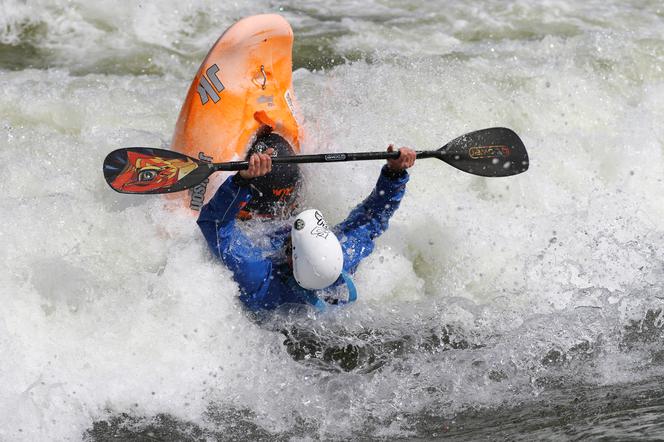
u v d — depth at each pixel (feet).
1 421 47.80
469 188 73.36
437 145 76.23
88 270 56.65
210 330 54.75
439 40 97.76
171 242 60.85
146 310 54.70
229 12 101.81
